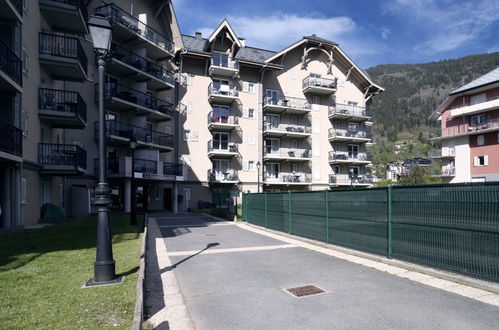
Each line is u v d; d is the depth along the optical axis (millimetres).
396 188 7672
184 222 19109
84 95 24703
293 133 38000
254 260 8281
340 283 6152
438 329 4117
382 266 7418
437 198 6625
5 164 13711
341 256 8672
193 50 33781
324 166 40812
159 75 30344
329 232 10289
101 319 4074
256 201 16812
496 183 5512
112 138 25188
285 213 13320
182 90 33969
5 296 4902
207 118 34750
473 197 5914
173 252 9375
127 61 27219
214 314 4668
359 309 4809
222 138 35719
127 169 25094
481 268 5746
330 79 40938
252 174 36562
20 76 13633
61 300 4758
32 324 3916
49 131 19375
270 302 5152
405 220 7395
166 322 4375
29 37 15680
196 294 5582
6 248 8992
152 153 28797
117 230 13758
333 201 10102
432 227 6727
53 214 17547
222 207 22562
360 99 43625
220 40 35406
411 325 4234
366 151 43938
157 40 31859
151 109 28578
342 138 40188
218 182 33781
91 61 25438
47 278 5914
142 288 4953
